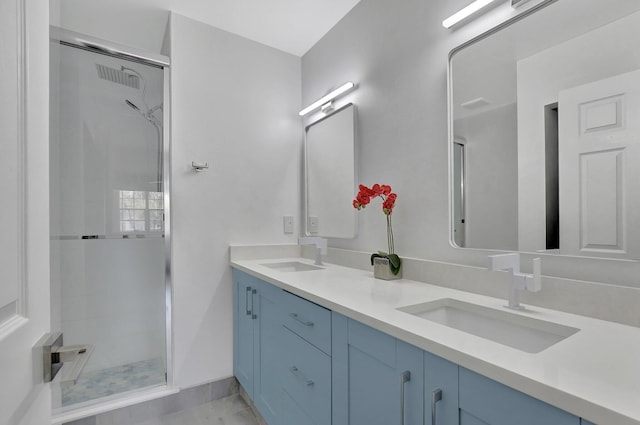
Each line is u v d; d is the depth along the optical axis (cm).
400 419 83
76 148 175
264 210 229
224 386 207
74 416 164
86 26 210
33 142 50
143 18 203
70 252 175
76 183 175
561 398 52
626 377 57
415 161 153
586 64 96
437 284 136
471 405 67
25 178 47
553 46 104
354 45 193
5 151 41
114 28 213
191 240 200
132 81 188
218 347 207
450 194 136
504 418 61
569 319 91
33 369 48
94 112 179
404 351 83
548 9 105
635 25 87
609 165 91
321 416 117
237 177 219
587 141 96
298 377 133
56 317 163
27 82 48
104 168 182
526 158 110
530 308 102
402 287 134
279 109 238
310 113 238
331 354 112
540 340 91
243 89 223
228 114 216
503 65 118
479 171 125
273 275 161
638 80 86
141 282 193
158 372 193
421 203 149
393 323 86
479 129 125
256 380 175
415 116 153
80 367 52
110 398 178
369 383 94
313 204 233
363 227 186
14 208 43
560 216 101
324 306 115
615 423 46
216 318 207
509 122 115
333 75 212
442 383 73
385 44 171
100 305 184
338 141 206
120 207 186
